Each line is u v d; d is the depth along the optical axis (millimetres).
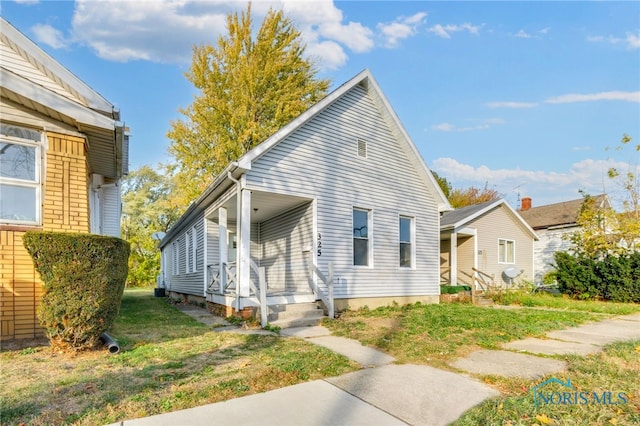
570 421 3141
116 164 9039
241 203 8672
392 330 7336
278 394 3812
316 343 6219
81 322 5055
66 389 3795
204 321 8922
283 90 21281
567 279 14672
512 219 19672
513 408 3432
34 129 6250
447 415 3340
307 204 10180
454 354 5531
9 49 7133
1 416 3143
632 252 14977
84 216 6492
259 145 8703
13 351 5188
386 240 11469
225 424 3096
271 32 21141
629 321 9016
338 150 10555
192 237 14797
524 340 6590
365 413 3373
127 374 4316
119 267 5430
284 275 11305
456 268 16797
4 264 5746
